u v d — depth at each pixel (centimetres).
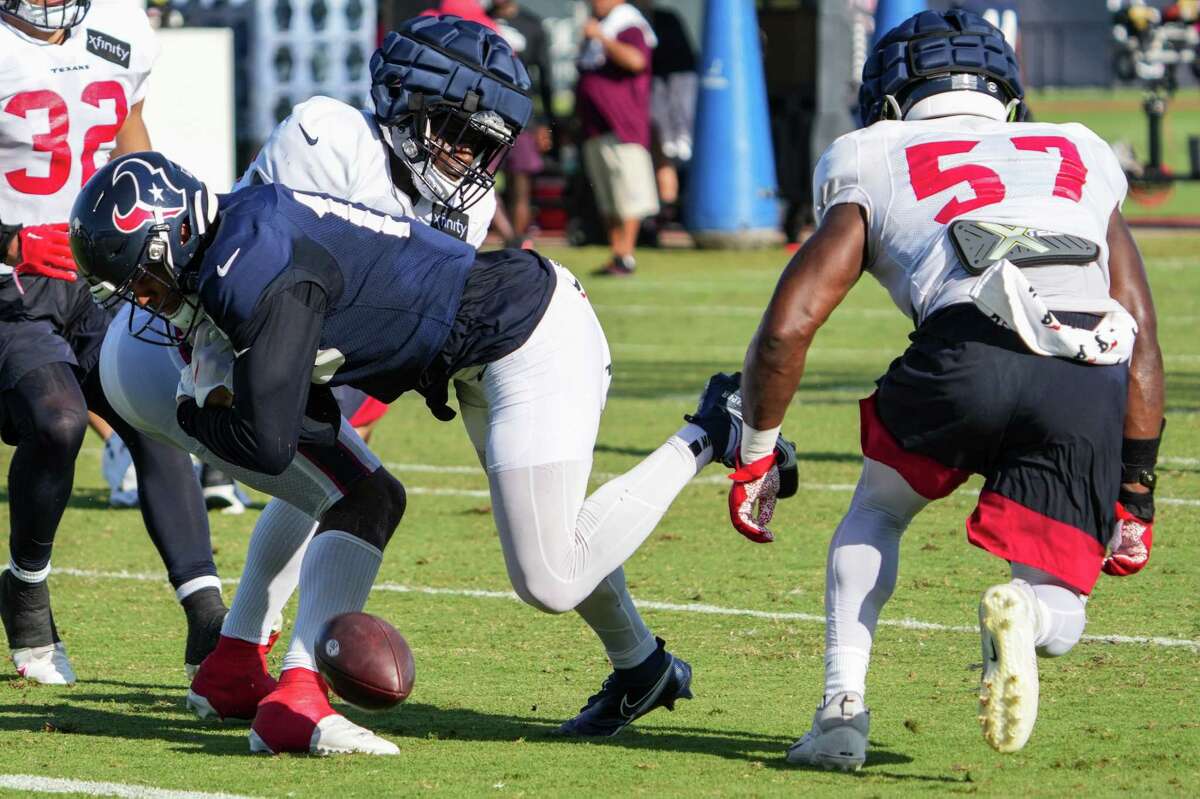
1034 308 1406
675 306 5841
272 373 1459
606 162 6469
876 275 1552
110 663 2059
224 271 1459
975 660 1983
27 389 1906
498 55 1686
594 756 1594
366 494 1631
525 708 1816
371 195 1681
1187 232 7644
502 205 7019
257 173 1697
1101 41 11331
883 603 1539
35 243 1892
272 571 1745
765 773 1514
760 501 1595
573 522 1598
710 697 1855
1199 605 2231
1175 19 8438
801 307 1502
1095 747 1593
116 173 1520
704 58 7262
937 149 1536
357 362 1550
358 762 1573
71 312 1973
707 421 1648
